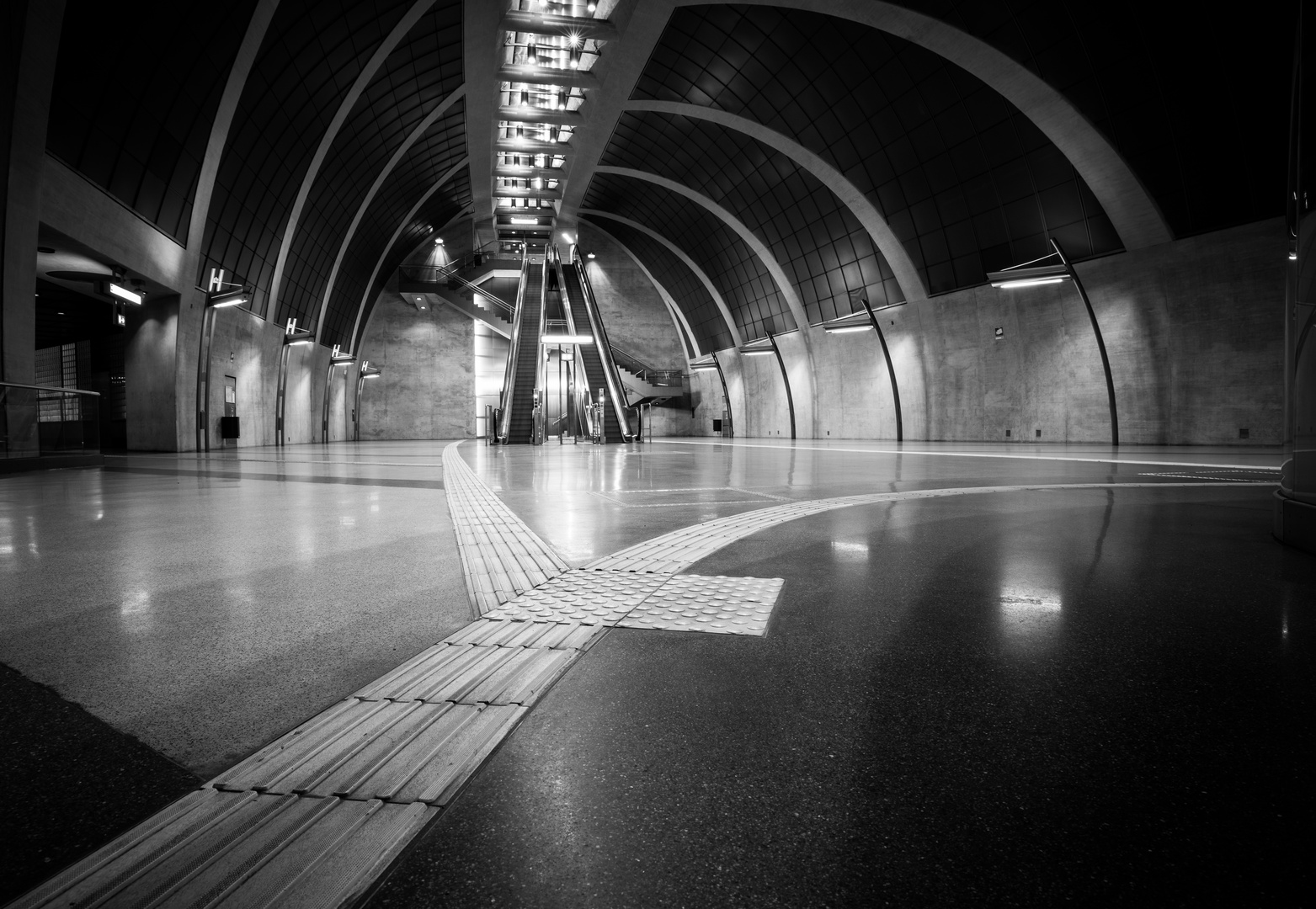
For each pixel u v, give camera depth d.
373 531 4.61
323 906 0.93
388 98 25.08
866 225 26.53
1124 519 4.91
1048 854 1.05
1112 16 16.23
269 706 1.63
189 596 2.77
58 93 13.19
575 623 2.38
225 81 17.05
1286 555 3.56
